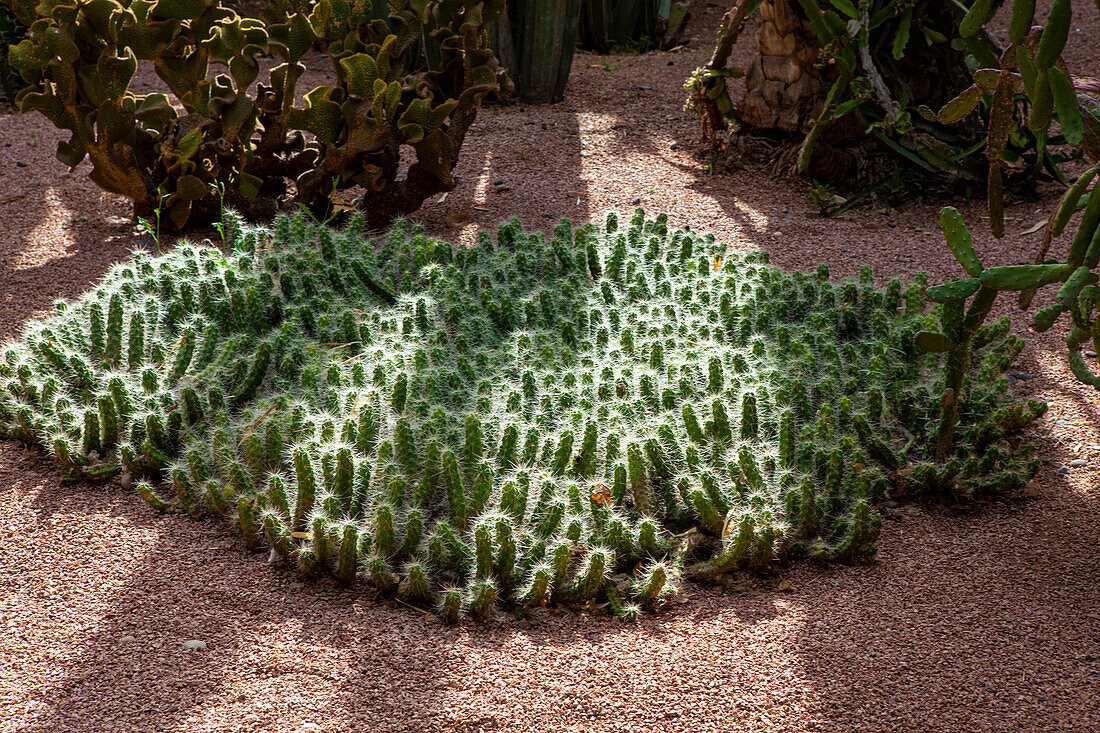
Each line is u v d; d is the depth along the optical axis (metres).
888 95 5.53
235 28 4.64
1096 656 2.48
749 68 6.47
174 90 4.84
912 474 3.18
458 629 2.57
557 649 2.50
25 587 2.68
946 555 2.90
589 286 4.27
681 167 6.45
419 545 2.74
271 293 3.91
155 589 2.69
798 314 4.09
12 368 3.50
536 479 2.85
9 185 5.79
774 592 2.74
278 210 5.30
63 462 3.17
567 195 5.92
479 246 4.57
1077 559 2.87
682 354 3.52
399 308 3.90
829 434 3.13
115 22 4.44
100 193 5.74
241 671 2.40
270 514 2.74
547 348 3.50
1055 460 3.35
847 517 2.93
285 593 2.69
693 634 2.56
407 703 2.30
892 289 4.12
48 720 2.24
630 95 8.13
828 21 5.48
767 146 6.41
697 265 4.29
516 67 7.91
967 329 2.97
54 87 4.67
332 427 3.04
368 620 2.59
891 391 3.51
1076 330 2.78
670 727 2.25
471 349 3.63
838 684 2.38
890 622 2.60
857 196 5.75
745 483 2.91
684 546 2.85
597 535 2.80
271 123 5.04
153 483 3.17
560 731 2.24
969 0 5.68
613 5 9.53
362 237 5.07
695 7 10.95
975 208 5.73
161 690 2.33
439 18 5.02
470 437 2.94
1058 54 2.58
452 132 5.32
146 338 3.63
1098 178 2.59
